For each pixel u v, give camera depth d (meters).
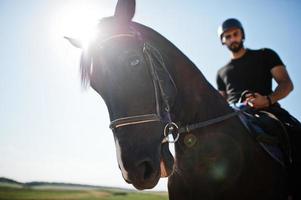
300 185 2.70
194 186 2.33
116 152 2.08
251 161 2.45
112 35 2.18
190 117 2.40
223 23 3.54
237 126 2.55
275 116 2.86
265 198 2.43
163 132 2.14
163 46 2.41
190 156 2.35
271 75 3.32
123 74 2.06
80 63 2.22
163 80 2.21
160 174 2.02
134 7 2.38
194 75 2.48
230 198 2.36
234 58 3.51
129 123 2.02
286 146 2.69
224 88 3.63
